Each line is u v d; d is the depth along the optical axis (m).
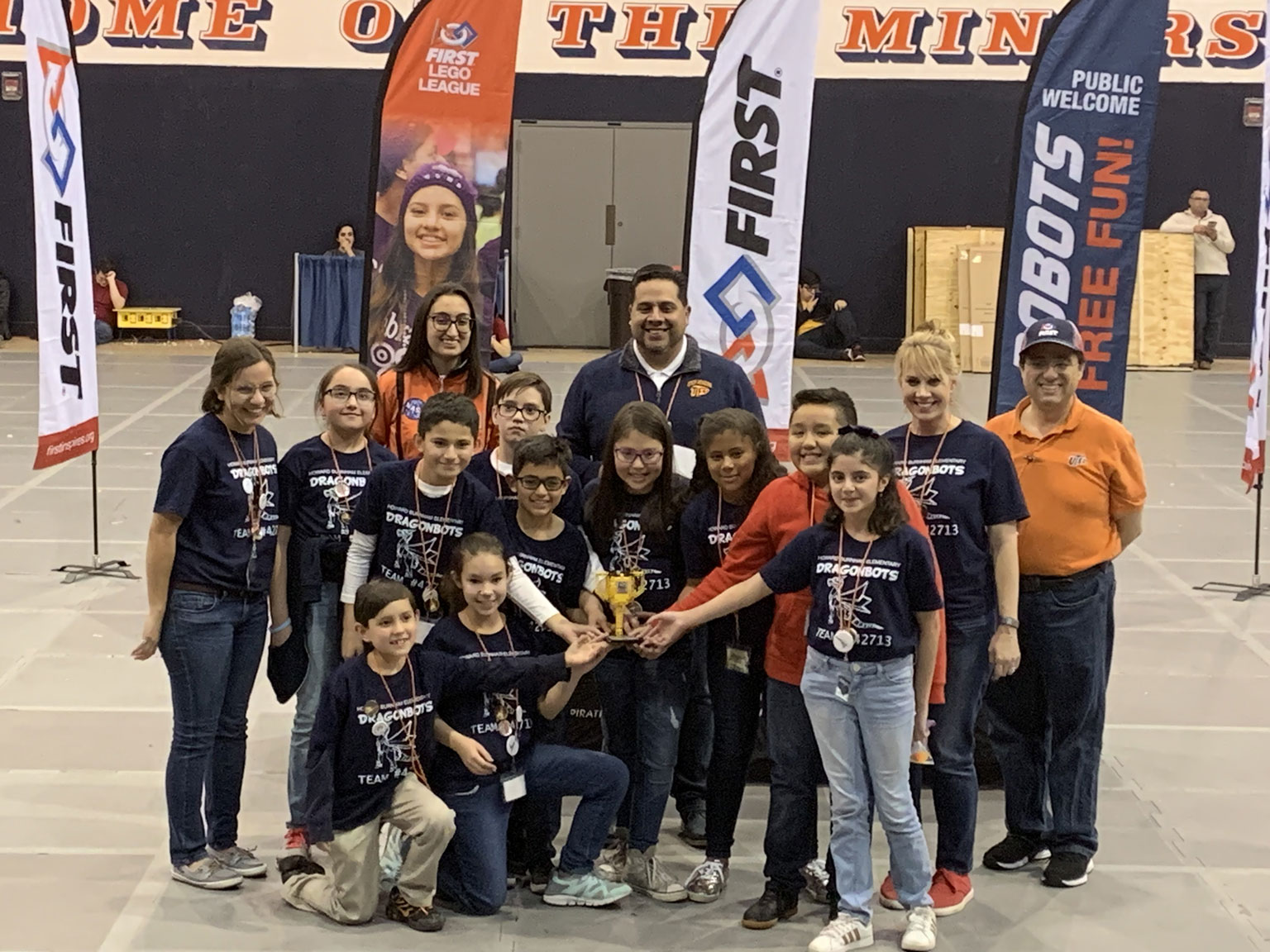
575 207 19.78
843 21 19.31
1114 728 6.29
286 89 19.52
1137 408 15.23
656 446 4.66
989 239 18.84
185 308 20.05
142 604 7.80
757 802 5.55
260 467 4.56
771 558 4.45
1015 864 4.96
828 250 19.84
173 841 4.68
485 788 4.52
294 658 4.80
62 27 7.72
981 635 4.52
